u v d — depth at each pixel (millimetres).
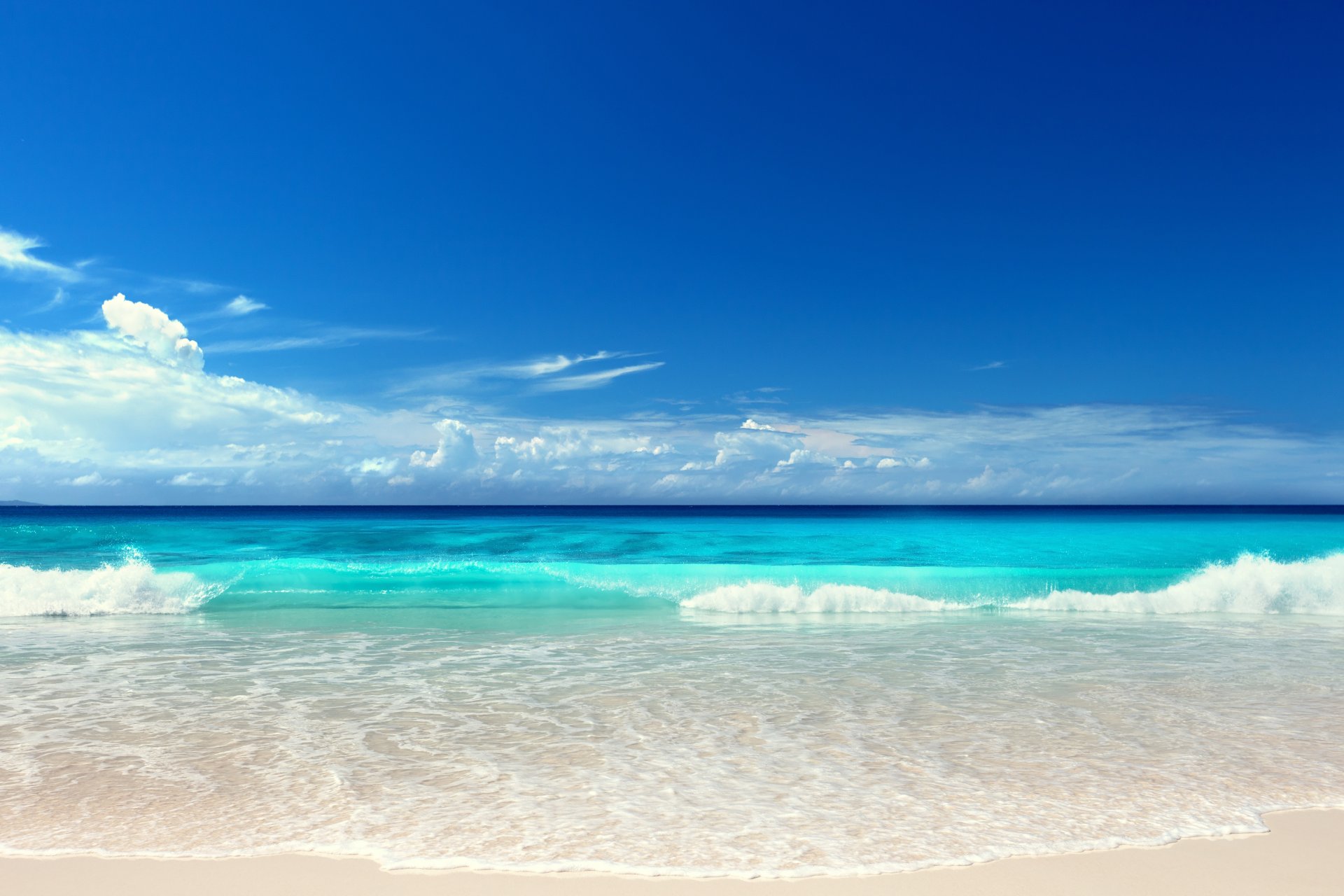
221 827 4508
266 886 3807
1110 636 12367
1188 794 5062
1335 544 26359
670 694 8070
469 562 22000
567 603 16172
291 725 6824
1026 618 14758
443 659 10180
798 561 23500
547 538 28359
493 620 13992
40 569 20297
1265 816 4734
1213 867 4055
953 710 7391
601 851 4184
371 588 17953
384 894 3729
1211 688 8375
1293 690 8305
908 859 4113
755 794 5062
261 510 137500
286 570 19672
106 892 3738
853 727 6754
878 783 5297
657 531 30922
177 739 6363
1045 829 4512
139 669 9438
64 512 120312
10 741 6320
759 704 7633
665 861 4066
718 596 15852
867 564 22562
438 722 6934
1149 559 23578
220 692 8188
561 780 5336
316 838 4355
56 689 8328
